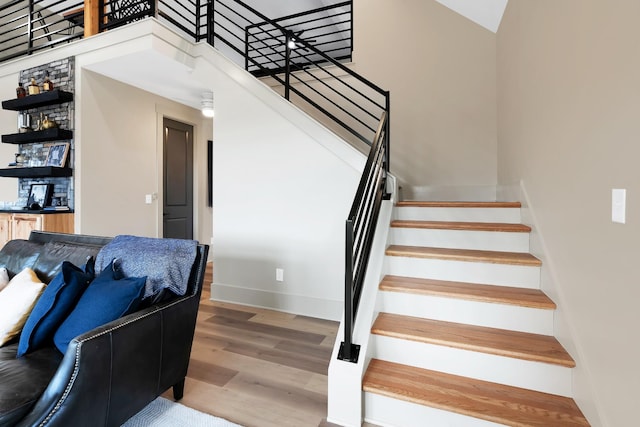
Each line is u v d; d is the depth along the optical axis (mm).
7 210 3361
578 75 1443
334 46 6652
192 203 5055
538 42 2023
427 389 1496
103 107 3629
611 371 1145
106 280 1564
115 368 1272
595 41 1291
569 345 1472
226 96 3211
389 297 1971
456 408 1374
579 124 1432
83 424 1160
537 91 2041
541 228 1936
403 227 2461
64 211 3359
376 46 4129
